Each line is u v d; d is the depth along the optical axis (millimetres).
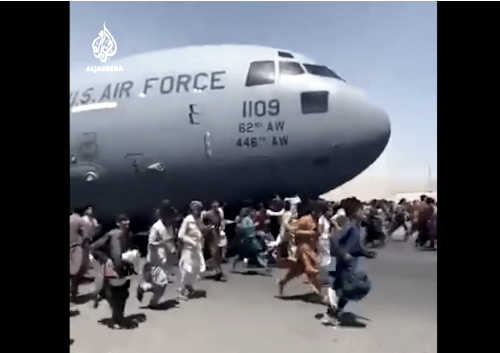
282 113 13109
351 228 7434
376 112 13211
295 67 13602
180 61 14594
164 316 8344
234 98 13516
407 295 9836
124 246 7840
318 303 9250
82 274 9484
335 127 12891
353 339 6953
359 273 7441
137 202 14953
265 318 8180
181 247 9789
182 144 13789
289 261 9656
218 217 11977
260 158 13289
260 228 13352
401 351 6406
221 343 6801
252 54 14125
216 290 10531
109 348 6605
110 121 14523
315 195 14219
